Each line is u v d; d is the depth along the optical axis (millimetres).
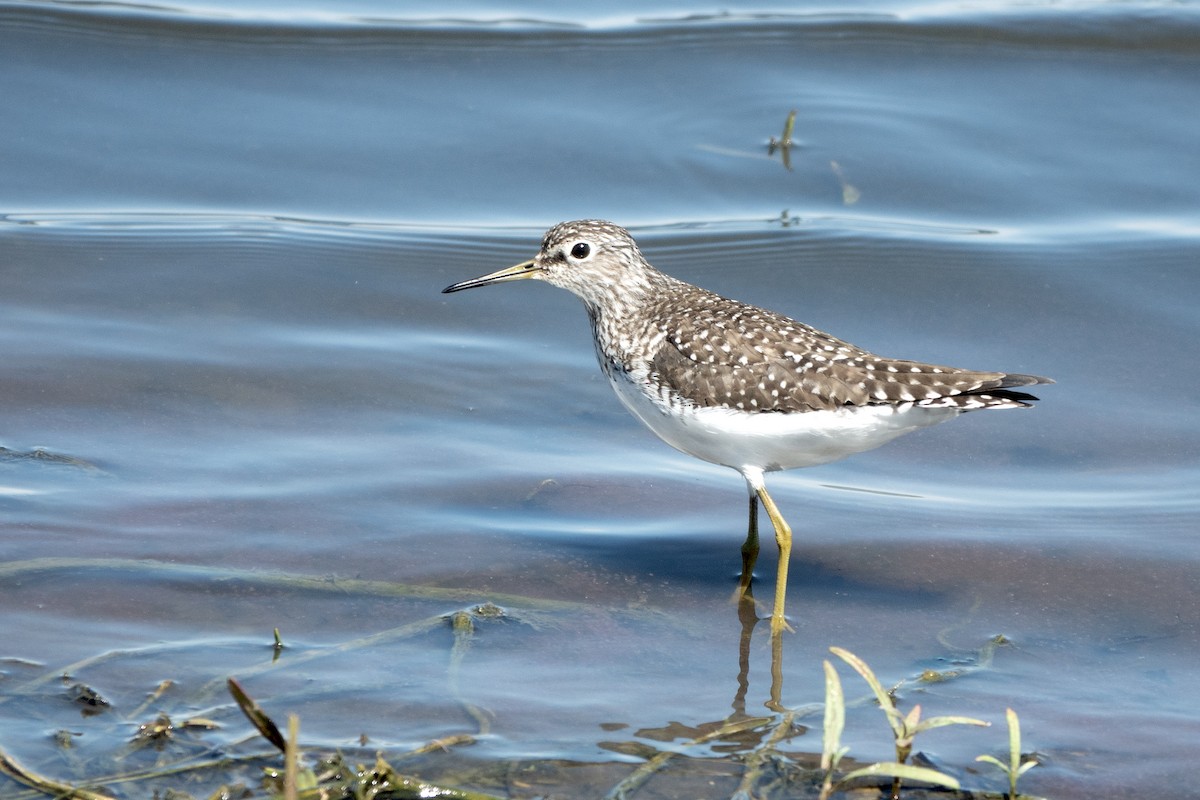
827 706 8156
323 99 18312
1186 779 8641
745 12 20234
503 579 11016
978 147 17750
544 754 8758
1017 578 11164
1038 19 19859
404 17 19891
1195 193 16891
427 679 9586
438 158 17453
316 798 8031
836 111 18375
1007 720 9023
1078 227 16469
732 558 11586
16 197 16375
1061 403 13727
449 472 12578
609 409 13797
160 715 8812
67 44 18922
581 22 19953
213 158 17266
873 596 10977
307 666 9648
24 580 10508
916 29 19797
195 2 19906
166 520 11508
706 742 8977
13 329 14242
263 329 14688
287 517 11688
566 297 15688
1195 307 15172
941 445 13281
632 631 10391
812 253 16156
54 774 8352
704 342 11070
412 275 15766
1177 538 11641
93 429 12805
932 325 14992
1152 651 10117
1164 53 19344
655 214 16734
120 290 15141
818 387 10617
